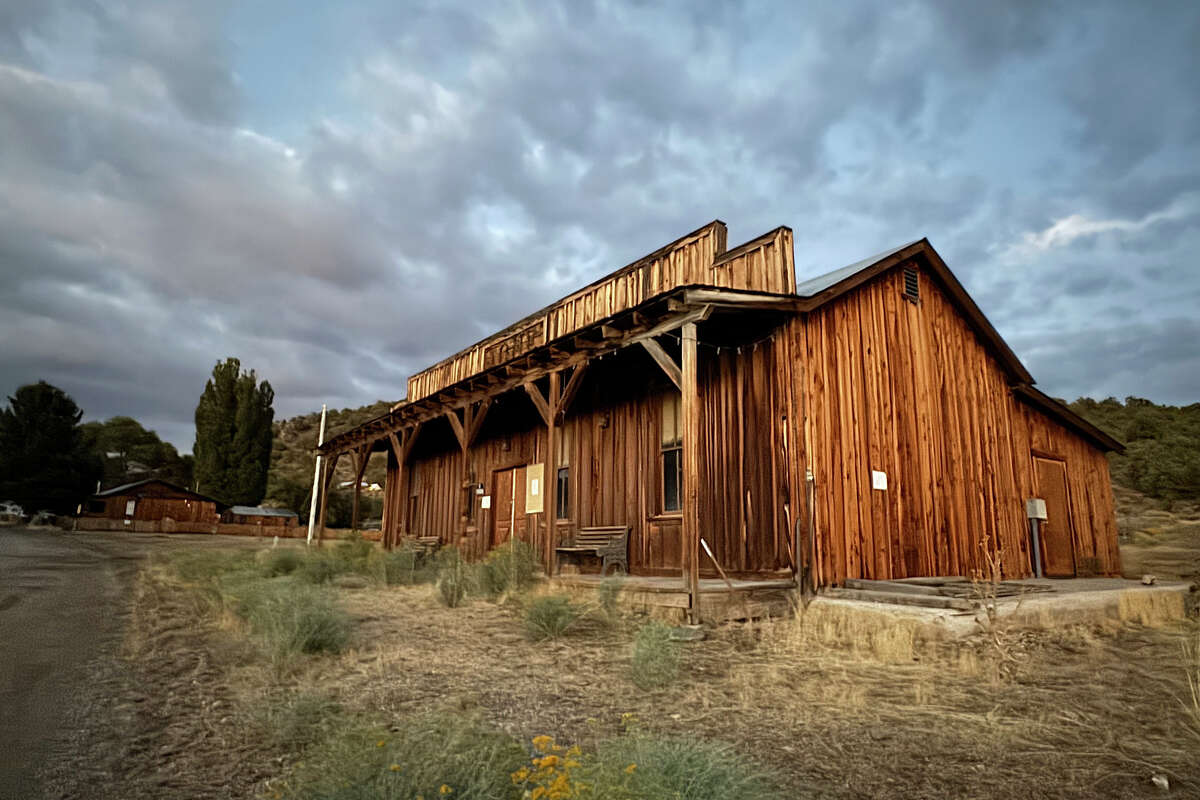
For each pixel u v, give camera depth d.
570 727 4.39
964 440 11.76
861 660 6.29
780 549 9.20
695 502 7.71
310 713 4.36
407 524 21.14
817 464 9.09
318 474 30.64
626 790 2.73
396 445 17.33
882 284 10.97
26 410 49.16
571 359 10.40
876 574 9.50
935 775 3.69
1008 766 3.81
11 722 4.29
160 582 11.70
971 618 6.94
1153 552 19.89
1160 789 3.50
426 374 22.42
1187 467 32.47
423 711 4.59
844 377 9.89
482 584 9.97
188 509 49.91
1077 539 13.86
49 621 7.77
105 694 4.92
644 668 5.51
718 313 9.34
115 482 72.94
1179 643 6.86
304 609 6.60
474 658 6.20
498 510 16.36
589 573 12.22
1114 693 5.21
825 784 3.56
